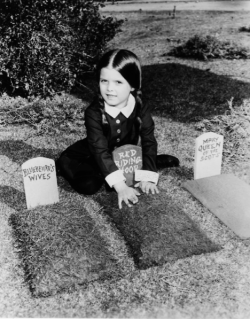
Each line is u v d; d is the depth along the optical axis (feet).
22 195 10.13
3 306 6.86
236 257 7.97
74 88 19.34
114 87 8.09
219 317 6.61
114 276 7.39
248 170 11.57
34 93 16.60
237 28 35.50
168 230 8.43
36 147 13.09
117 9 50.11
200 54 25.85
